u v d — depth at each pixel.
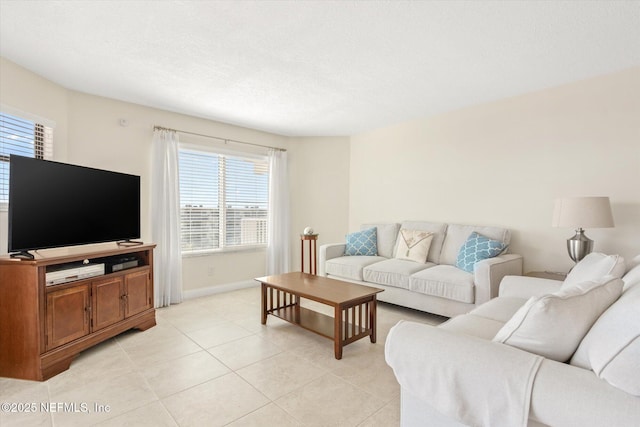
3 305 2.13
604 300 1.22
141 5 1.88
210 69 2.73
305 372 2.20
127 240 3.09
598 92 2.90
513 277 2.45
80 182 2.62
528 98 3.30
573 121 3.04
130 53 2.46
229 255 4.45
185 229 4.07
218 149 4.30
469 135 3.74
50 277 2.20
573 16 1.97
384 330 2.99
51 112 2.96
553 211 2.90
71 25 2.09
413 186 4.28
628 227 2.78
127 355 2.45
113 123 3.46
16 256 2.21
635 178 2.74
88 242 2.69
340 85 3.09
